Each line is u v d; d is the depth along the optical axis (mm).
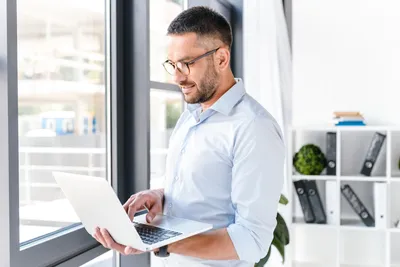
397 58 3266
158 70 2439
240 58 3301
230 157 1329
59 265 1604
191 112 1464
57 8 1797
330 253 3369
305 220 3145
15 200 1383
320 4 3357
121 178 2066
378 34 3285
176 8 2668
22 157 1595
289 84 3207
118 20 2006
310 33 3381
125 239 1105
